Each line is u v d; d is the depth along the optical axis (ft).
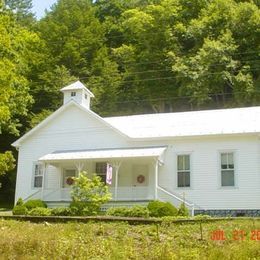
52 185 95.25
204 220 51.93
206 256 33.78
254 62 149.07
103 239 40.34
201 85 142.82
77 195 75.77
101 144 94.12
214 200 82.53
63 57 168.35
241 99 139.85
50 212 76.89
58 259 33.32
